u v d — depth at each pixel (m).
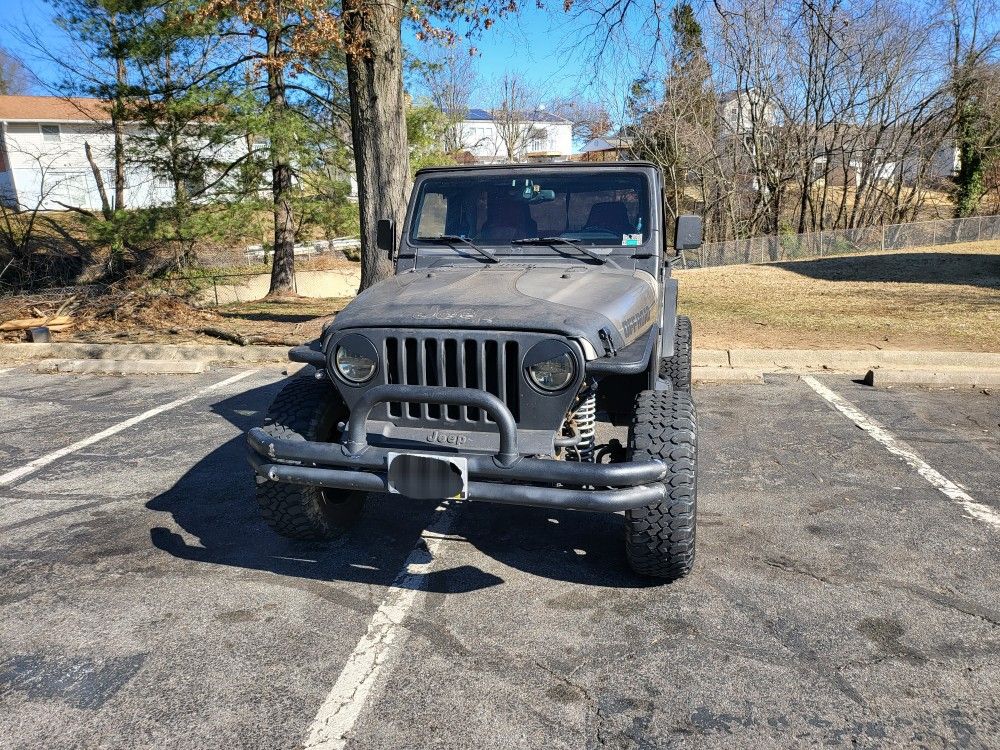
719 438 5.93
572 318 3.26
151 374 8.54
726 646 3.17
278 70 11.05
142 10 14.48
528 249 4.51
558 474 3.03
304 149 16.17
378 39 8.88
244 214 16.66
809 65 31.56
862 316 12.00
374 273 9.43
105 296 12.76
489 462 3.08
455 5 10.33
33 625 3.37
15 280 19.09
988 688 2.89
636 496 3.09
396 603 3.54
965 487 4.89
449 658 3.11
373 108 9.06
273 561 3.98
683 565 3.43
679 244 4.59
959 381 7.42
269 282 22.22
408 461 3.13
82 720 2.74
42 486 5.11
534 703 2.83
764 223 36.19
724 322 11.63
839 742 2.61
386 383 3.37
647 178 4.48
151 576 3.82
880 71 32.22
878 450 5.61
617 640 3.22
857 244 27.05
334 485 3.30
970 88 32.53
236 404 7.16
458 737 2.65
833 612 3.43
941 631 3.27
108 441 6.09
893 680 2.94
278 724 2.72
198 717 2.76
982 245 25.73
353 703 2.83
